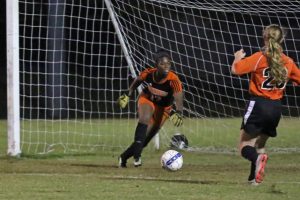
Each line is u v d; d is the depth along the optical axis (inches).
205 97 2657.5
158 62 1250.6
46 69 2289.6
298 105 2822.3
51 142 1795.0
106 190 978.7
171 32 2687.0
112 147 1715.1
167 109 1298.0
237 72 970.7
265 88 971.3
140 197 918.4
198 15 2709.2
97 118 2541.8
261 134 1007.0
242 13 2453.2
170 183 1058.7
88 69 3058.6
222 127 2242.9
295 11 2202.3
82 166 1302.9
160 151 1643.7
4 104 2957.7
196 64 2608.3
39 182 1058.1
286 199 912.3
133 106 2529.5
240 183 1068.5
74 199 901.8
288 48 2792.8
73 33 3036.4
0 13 3100.4
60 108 2304.4
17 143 1455.5
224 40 2866.6
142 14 2284.7
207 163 1402.6
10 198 907.4
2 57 3142.2
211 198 912.3
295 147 1744.6
